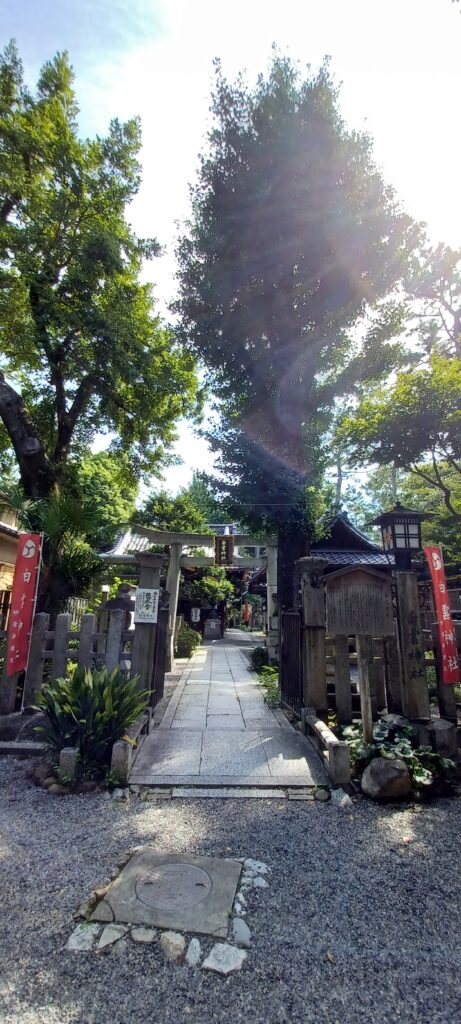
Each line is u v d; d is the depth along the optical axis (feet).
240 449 31.07
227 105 30.58
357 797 12.16
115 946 6.79
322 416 33.24
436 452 24.79
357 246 29.30
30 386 37.06
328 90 29.25
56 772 12.82
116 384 34.47
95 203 31.94
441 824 10.85
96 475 63.41
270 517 30.14
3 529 27.17
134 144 32.86
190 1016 5.72
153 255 34.35
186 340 34.68
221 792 12.26
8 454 41.24
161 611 20.66
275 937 7.08
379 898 8.10
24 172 29.68
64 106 32.99
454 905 7.93
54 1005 5.84
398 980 6.32
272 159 28.32
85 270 30.45
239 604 110.73
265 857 9.34
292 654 19.36
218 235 30.94
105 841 9.85
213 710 20.36
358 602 16.14
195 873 8.68
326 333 32.01
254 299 31.99
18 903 7.77
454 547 33.68
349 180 29.25
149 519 57.88
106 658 16.79
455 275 44.32
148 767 13.52
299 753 14.69
